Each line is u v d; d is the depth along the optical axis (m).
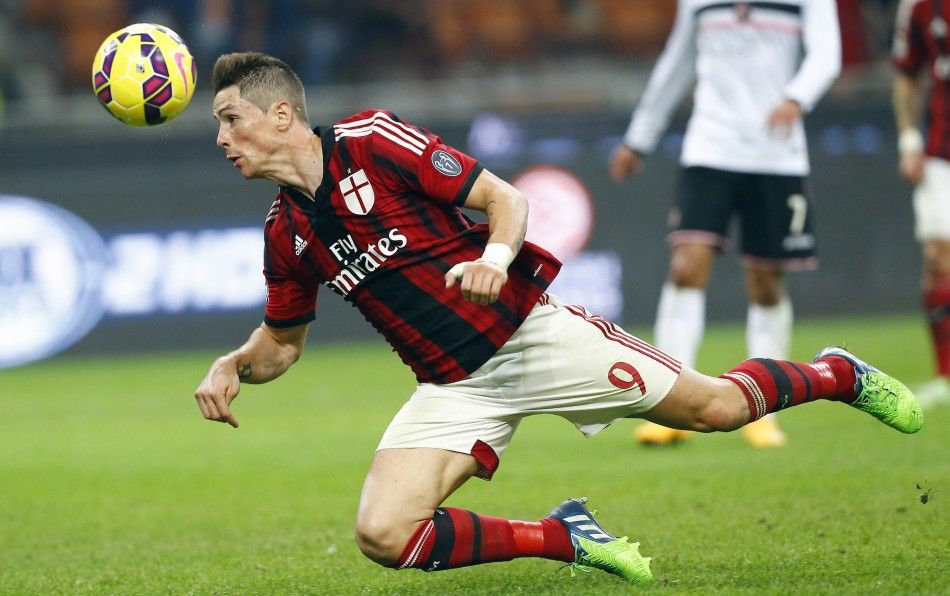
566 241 51.31
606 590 13.98
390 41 66.75
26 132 50.41
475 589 14.60
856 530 16.73
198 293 50.88
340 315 53.44
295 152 13.61
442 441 13.94
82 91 64.88
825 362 15.33
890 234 51.41
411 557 13.74
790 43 25.66
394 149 13.40
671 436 26.23
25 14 66.06
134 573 16.80
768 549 15.92
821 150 51.34
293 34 63.78
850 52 60.19
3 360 50.34
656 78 27.41
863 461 22.47
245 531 19.75
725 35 25.62
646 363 14.09
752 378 14.66
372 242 13.70
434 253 13.70
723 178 25.69
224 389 14.75
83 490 24.56
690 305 26.06
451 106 53.28
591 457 25.33
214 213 50.72
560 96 56.28
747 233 26.12
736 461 23.42
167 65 14.12
